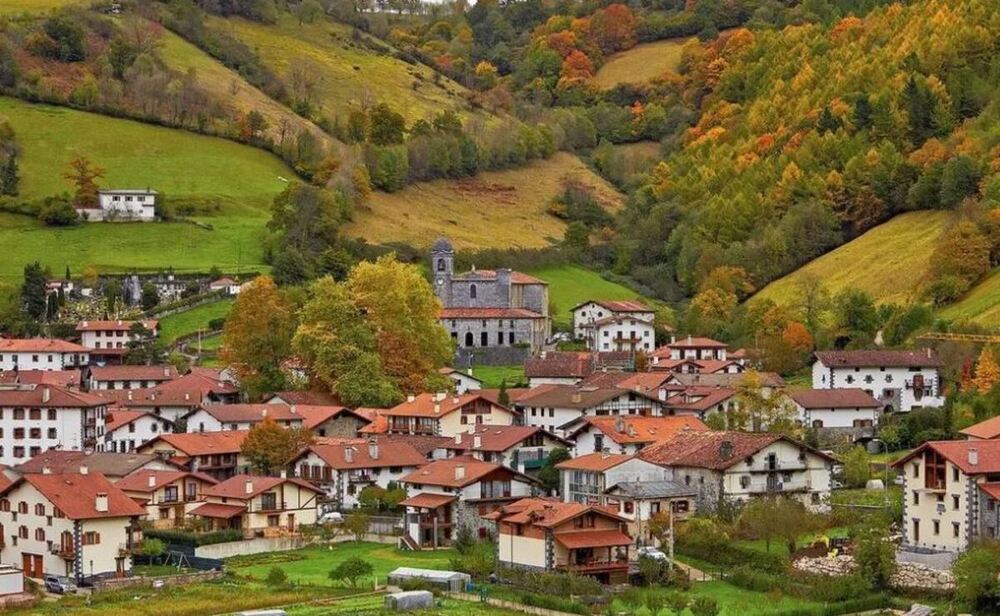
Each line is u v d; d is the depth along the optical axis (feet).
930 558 611.47
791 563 618.85
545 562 620.08
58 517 646.33
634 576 624.18
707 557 651.25
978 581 548.72
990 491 610.24
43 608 584.40
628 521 653.30
